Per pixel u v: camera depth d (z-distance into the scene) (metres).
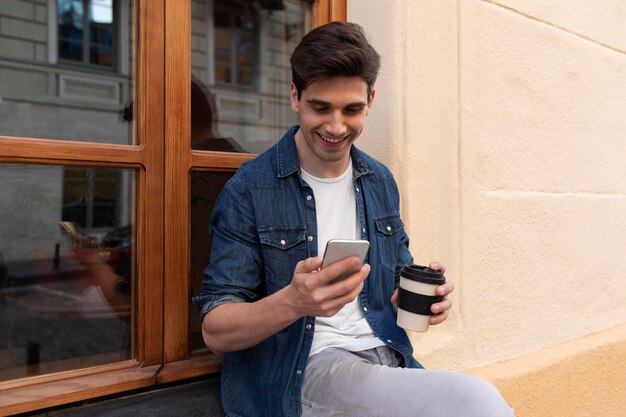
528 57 2.14
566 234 2.34
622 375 2.50
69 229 1.50
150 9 1.48
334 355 1.29
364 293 1.40
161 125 1.51
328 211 1.38
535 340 2.20
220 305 1.21
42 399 1.28
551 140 2.25
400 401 1.13
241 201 1.30
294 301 1.06
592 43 2.45
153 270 1.50
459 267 1.90
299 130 1.42
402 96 1.75
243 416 1.32
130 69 1.62
